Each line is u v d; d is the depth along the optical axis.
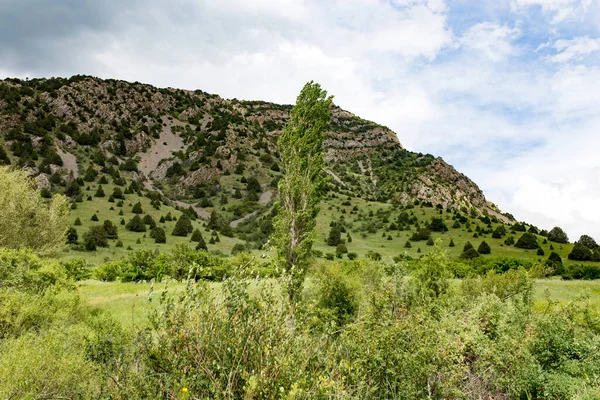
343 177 163.62
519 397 8.23
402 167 178.38
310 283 14.02
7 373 5.14
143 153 135.38
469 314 9.91
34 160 97.44
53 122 121.12
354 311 12.61
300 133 15.09
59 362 5.72
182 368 4.03
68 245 53.91
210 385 3.80
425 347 6.65
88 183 95.88
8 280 12.51
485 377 7.61
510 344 8.18
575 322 9.79
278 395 3.71
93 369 5.73
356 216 100.31
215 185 120.56
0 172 26.42
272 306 4.61
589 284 27.89
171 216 84.81
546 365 8.70
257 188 120.69
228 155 134.62
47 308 10.66
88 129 129.50
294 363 4.12
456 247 69.81
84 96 141.00
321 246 73.31
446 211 102.12
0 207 24.83
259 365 3.93
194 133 155.12
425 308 9.02
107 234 64.00
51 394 5.32
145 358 4.34
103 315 9.06
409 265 15.05
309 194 14.34
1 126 107.44
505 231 80.19
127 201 88.88
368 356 6.18
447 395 6.44
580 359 8.75
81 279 29.38
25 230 26.53
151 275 30.98
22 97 125.56
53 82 144.00
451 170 161.50
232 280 4.63
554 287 24.98
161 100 167.75
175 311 4.32
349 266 23.16
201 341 4.12
